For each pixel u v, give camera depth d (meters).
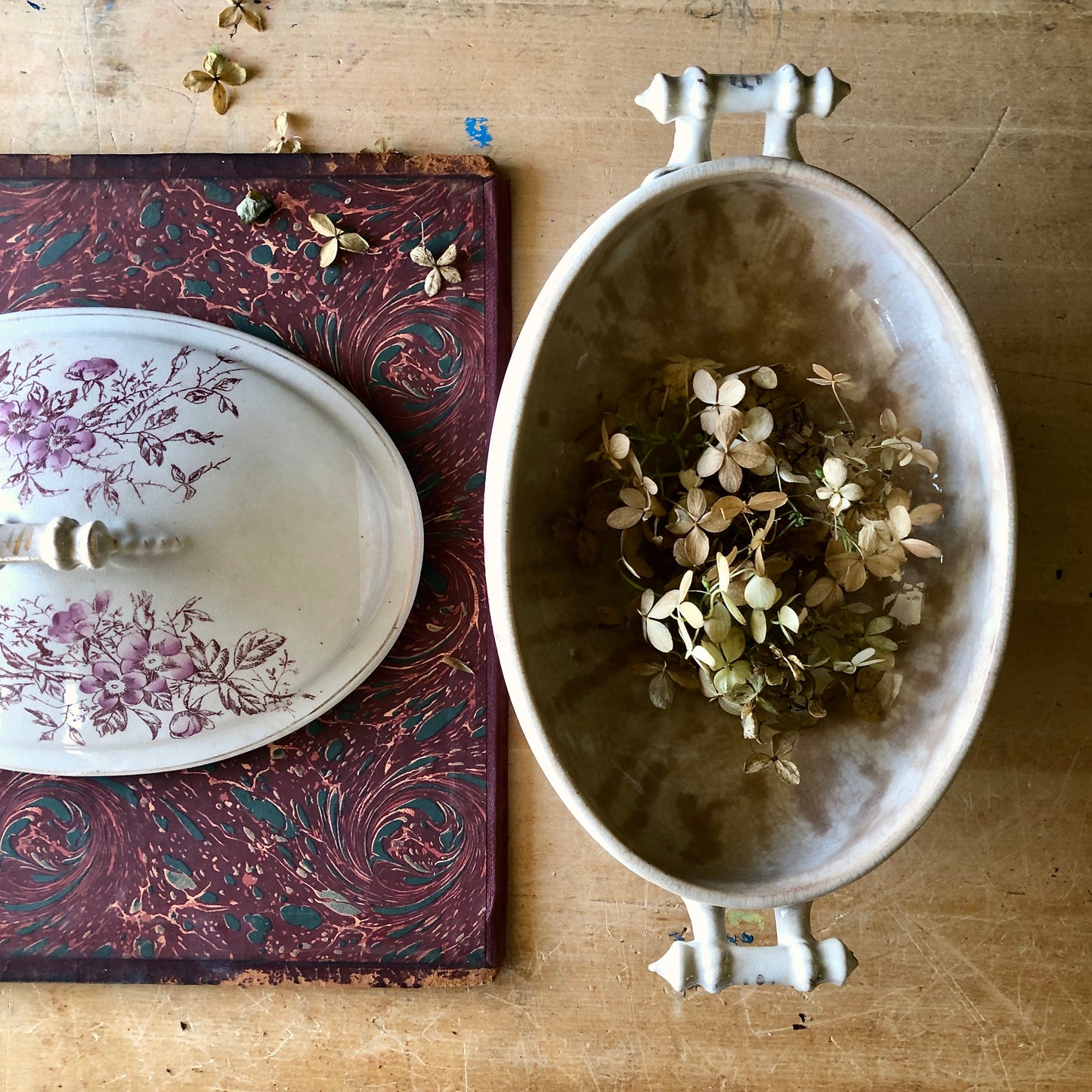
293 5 0.48
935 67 0.48
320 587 0.45
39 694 0.44
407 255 0.48
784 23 0.48
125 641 0.43
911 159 0.48
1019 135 0.48
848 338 0.40
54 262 0.48
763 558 0.38
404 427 0.48
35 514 0.42
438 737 0.48
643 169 0.48
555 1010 0.49
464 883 0.48
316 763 0.48
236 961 0.48
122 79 0.48
